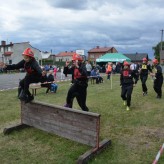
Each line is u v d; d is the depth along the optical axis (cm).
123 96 980
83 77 727
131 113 882
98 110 926
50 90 1512
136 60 8544
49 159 532
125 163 504
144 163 504
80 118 570
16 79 2861
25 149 583
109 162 509
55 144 598
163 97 1245
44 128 666
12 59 7100
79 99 747
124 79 956
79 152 552
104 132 678
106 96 1280
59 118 621
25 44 7194
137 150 563
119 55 4372
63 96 1342
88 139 559
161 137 642
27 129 700
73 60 731
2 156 550
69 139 606
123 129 703
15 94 1441
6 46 7231
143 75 1296
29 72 622
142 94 1339
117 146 585
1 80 2708
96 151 539
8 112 923
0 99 1247
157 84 1194
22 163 518
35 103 671
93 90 1578
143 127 723
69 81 2333
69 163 511
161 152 527
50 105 634
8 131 677
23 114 715
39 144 606
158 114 870
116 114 866
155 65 1200
